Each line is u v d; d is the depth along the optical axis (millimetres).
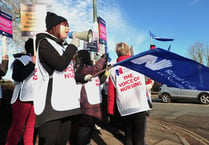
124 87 2246
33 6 2885
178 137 3811
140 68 1769
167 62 1604
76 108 1591
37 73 1550
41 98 1487
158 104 10492
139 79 2193
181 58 1527
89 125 2572
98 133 3928
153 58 1674
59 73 1548
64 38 1750
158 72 1670
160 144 3350
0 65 2590
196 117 6297
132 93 2197
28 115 2639
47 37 1571
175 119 6137
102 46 5191
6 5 8461
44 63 1519
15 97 2584
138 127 2199
